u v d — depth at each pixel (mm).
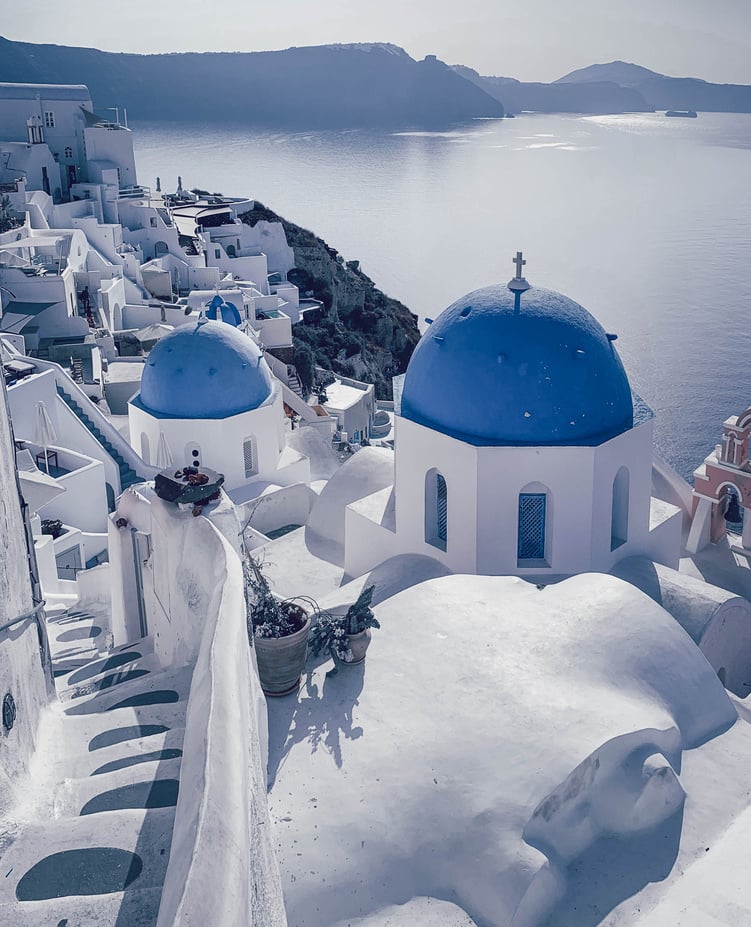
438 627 13344
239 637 7105
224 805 4871
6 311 39281
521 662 12531
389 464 21078
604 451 16469
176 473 10992
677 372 113562
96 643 16844
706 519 21906
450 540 17125
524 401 16359
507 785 10688
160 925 4309
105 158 69188
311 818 10477
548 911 10109
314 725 11719
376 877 10070
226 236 71125
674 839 11164
